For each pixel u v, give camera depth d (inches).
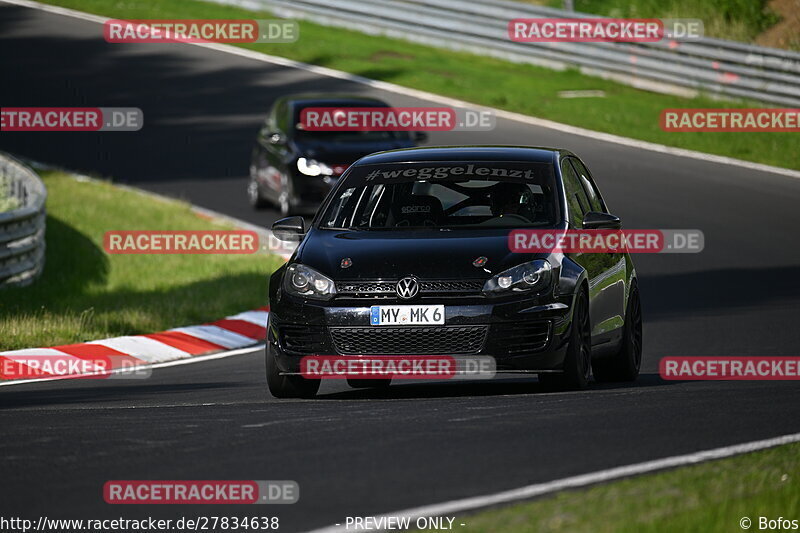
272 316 1357.0
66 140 4281.5
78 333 2039.9
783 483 820.6
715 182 3799.2
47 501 832.3
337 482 865.5
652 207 3467.0
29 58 5265.8
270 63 5251.0
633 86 5147.6
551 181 1440.7
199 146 4195.4
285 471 904.9
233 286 2544.3
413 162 1488.7
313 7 5984.3
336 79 5002.5
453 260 1316.4
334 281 1321.4
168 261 2829.7
